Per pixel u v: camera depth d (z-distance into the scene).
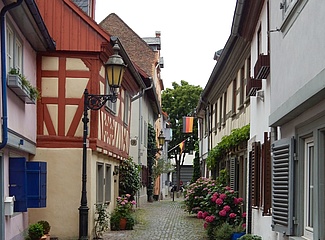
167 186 46.78
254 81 9.46
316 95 4.95
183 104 49.00
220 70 16.50
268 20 8.73
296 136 6.27
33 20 9.62
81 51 12.30
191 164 54.94
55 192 12.14
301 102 5.40
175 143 48.94
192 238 12.76
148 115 30.61
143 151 27.33
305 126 5.89
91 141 12.27
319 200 5.30
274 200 6.88
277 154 6.84
